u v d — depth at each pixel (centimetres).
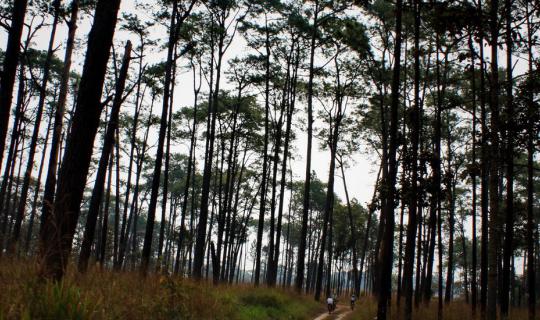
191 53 2547
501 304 1551
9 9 1480
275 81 3114
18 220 1997
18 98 2364
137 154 3691
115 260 2795
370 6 2167
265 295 1778
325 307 2703
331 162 3077
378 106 2811
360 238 6253
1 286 527
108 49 619
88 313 481
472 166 1349
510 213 1498
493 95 1259
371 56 2366
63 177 583
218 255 3045
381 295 1184
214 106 2572
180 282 935
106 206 2852
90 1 1678
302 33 2805
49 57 2020
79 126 595
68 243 575
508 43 997
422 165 1498
